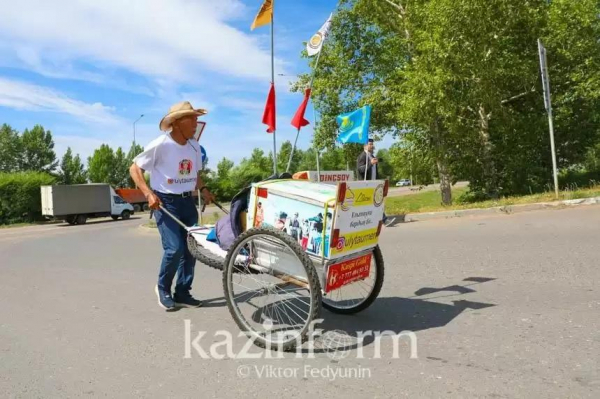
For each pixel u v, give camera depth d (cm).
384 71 1712
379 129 1772
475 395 279
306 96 608
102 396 303
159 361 358
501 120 1625
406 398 280
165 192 481
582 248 643
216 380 320
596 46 1683
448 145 1700
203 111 491
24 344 413
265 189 398
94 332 437
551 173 1919
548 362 317
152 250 1043
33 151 7231
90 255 1027
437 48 1313
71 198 3362
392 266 643
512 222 919
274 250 387
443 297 484
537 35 1572
